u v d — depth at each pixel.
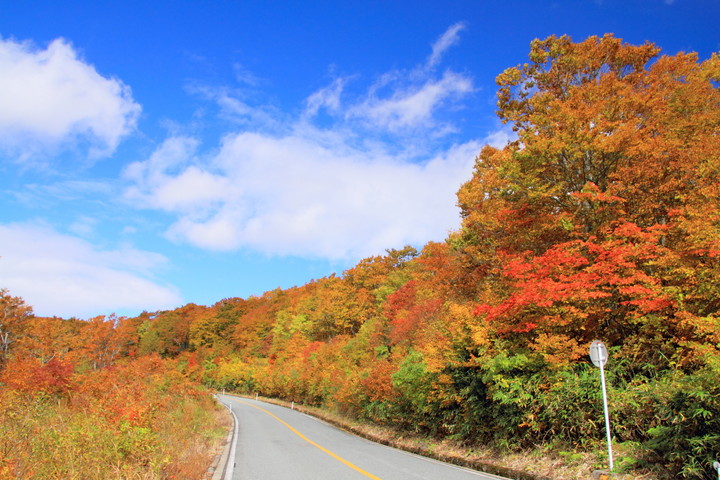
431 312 20.28
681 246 10.78
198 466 9.57
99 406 11.32
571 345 10.45
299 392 44.78
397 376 15.40
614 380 9.91
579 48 18.89
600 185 14.78
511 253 16.80
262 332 84.00
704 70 15.43
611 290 11.24
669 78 15.98
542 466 9.23
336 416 29.59
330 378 31.70
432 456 13.24
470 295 20.64
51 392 17.59
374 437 19.09
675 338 9.59
